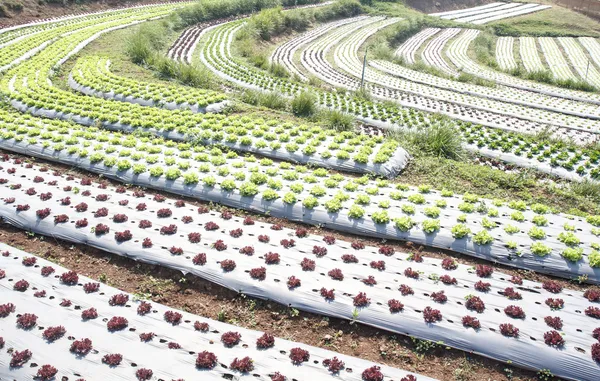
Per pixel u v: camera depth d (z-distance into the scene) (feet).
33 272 41.75
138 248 44.86
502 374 34.55
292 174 57.82
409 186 57.21
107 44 125.80
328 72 134.00
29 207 50.49
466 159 69.26
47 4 159.84
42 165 62.39
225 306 40.01
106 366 32.96
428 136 71.00
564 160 69.67
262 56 132.36
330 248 45.91
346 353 36.06
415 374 33.88
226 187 54.44
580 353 34.55
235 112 83.20
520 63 178.91
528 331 36.35
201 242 45.83
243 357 34.06
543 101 116.06
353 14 232.73
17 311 37.27
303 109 83.35
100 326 36.37
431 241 47.14
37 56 109.70
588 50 197.88
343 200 52.95
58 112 77.87
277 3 209.87
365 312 38.06
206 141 68.59
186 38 148.46
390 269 43.04
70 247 46.47
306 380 32.48
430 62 169.37
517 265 44.68
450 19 245.45
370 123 85.51
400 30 202.59
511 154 71.82
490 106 105.60
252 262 43.14
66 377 32.12
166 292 41.47
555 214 51.80
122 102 83.35
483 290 40.86
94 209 50.83
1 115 75.25
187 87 95.66
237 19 187.21
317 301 39.14
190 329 36.65
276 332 37.73
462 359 35.42
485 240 45.93
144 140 68.33
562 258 44.45
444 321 37.19
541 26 230.89
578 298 40.32
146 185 56.95
